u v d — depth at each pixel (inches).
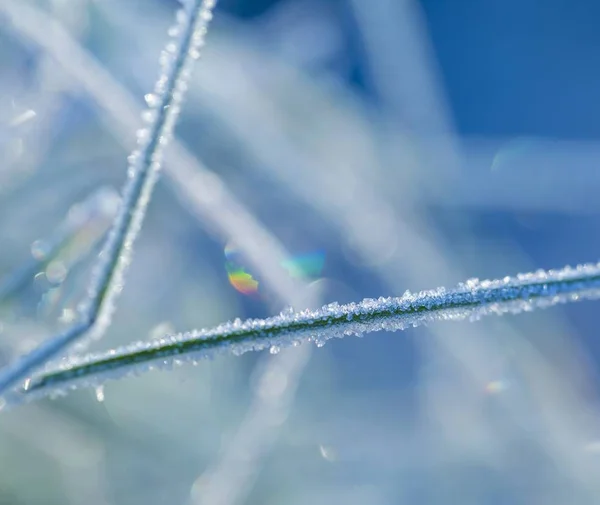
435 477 12.5
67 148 12.6
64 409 11.8
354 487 12.3
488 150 18.3
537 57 21.0
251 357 14.2
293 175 13.6
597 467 12.6
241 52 15.7
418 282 13.8
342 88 17.2
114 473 11.8
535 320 15.2
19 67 12.0
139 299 13.0
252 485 11.8
